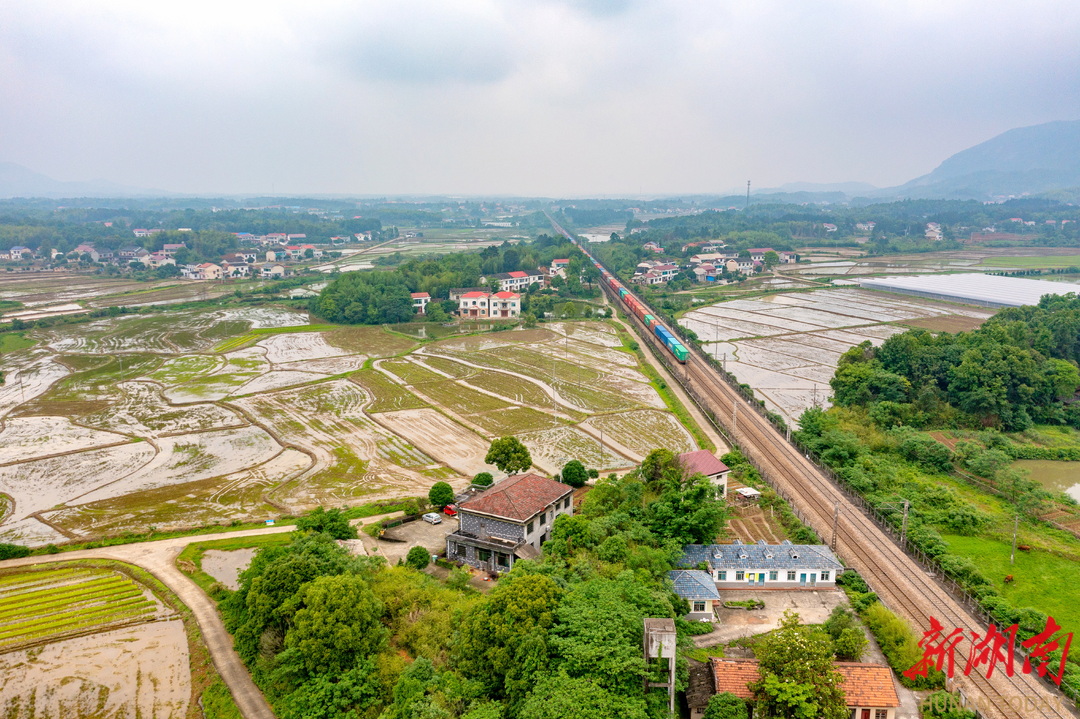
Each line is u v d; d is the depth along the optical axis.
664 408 126.75
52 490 93.81
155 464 103.00
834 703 45.00
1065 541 75.81
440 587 65.56
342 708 48.41
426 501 87.88
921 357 123.88
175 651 58.03
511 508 72.81
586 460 101.44
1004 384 115.12
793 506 84.06
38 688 53.19
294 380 149.00
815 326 197.12
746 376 146.88
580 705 42.38
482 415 123.88
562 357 167.12
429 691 47.78
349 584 54.12
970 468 95.62
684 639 55.12
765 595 65.00
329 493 91.88
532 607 50.56
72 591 67.56
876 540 75.69
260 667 53.69
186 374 154.50
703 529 69.19
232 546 76.00
